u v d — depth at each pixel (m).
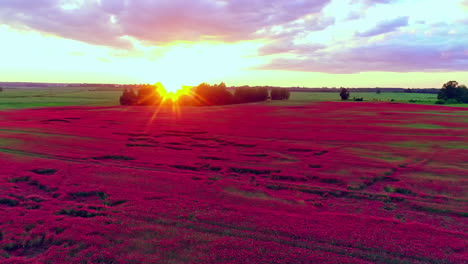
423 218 13.61
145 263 9.72
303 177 19.61
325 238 11.42
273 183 18.55
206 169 21.78
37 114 62.38
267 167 21.91
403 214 14.06
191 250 10.52
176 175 19.72
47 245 11.04
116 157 25.03
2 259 10.01
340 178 19.14
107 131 39.44
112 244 10.88
